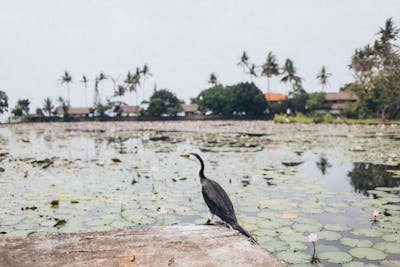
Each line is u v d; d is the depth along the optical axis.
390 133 29.41
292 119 54.72
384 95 48.88
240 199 8.48
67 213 7.36
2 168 13.13
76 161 15.10
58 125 61.94
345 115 57.75
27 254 3.52
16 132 40.69
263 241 5.74
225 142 23.81
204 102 73.56
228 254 3.52
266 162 14.51
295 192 9.17
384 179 10.93
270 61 72.75
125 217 7.08
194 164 14.03
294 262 4.93
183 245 3.74
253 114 71.31
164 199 8.52
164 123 62.69
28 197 8.74
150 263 3.34
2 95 74.81
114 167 13.43
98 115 76.44
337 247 5.48
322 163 14.14
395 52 46.25
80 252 3.57
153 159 15.59
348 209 7.55
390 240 5.72
